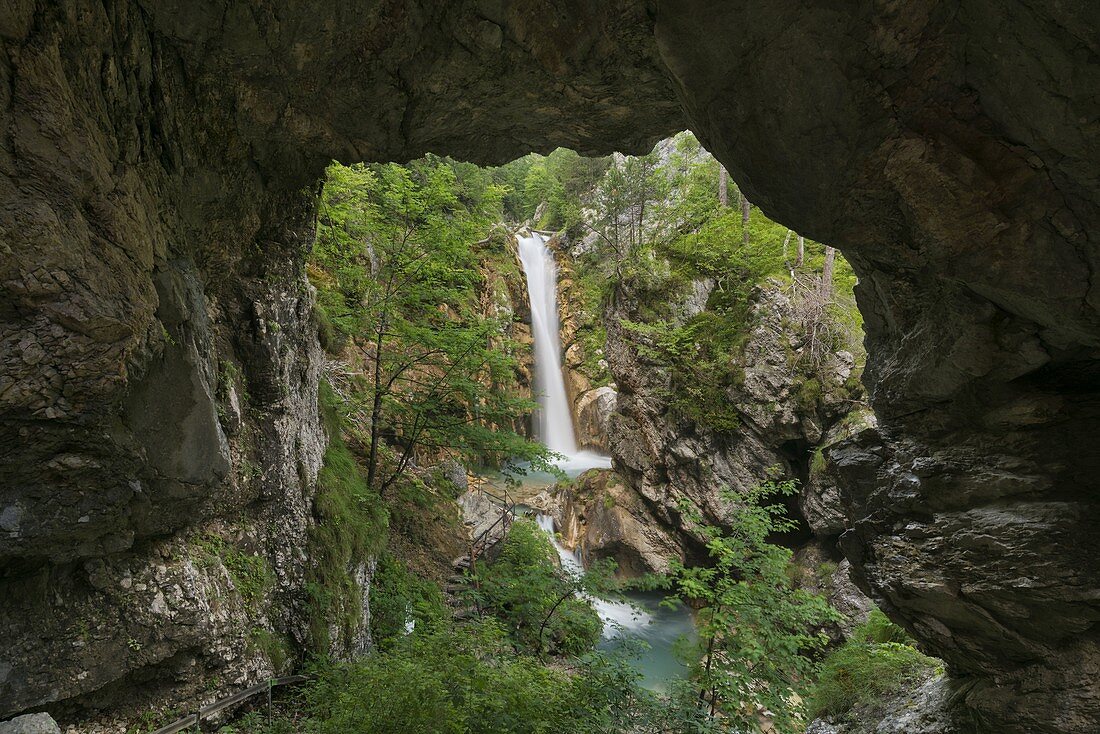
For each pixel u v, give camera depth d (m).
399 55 5.36
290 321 8.04
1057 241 3.56
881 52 3.65
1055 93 3.15
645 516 18.12
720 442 16.88
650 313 19.50
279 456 7.54
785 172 4.35
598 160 35.69
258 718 6.28
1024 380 4.47
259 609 6.77
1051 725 4.15
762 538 8.63
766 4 3.77
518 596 9.96
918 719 5.68
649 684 11.45
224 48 5.12
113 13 4.27
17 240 3.21
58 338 3.45
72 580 4.73
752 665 7.73
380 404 12.33
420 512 13.73
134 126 4.58
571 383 28.73
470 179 26.83
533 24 5.02
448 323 12.29
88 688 4.67
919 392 4.98
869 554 5.54
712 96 4.35
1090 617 3.88
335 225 12.29
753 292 17.33
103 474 4.31
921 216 3.98
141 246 4.28
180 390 4.98
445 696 5.30
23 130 3.31
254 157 6.49
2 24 3.18
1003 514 4.33
